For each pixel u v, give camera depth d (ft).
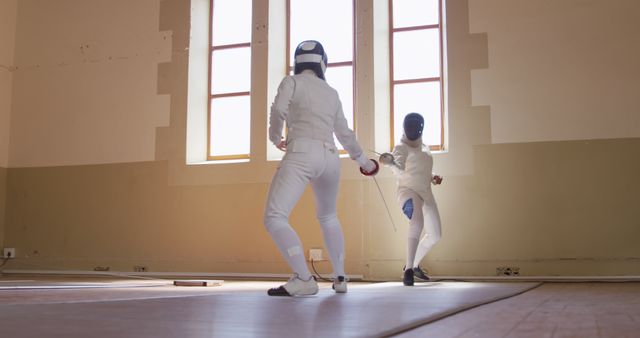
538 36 20.10
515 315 6.55
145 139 23.67
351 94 22.22
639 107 19.12
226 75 23.75
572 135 19.49
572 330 5.08
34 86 25.52
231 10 24.03
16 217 25.02
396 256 20.30
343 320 5.55
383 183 20.67
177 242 22.77
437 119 21.43
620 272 18.65
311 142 10.63
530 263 19.27
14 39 25.95
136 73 24.11
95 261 23.77
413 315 6.10
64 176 24.63
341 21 22.71
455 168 20.16
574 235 19.10
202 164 22.81
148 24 24.21
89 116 24.58
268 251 21.68
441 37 21.67
